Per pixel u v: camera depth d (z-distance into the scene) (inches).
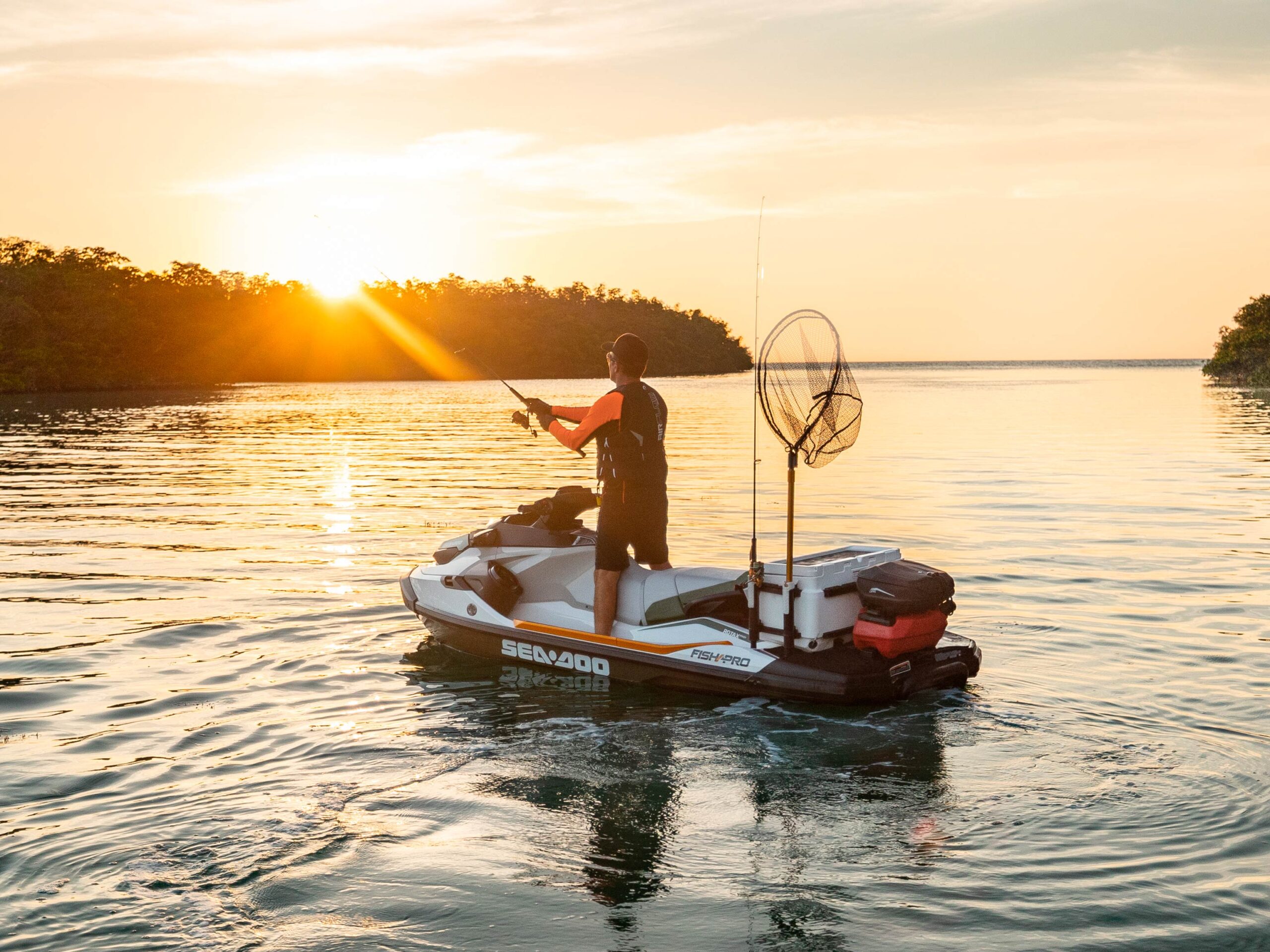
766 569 226.4
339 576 367.2
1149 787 169.6
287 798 170.2
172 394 3262.8
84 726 208.4
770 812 162.9
